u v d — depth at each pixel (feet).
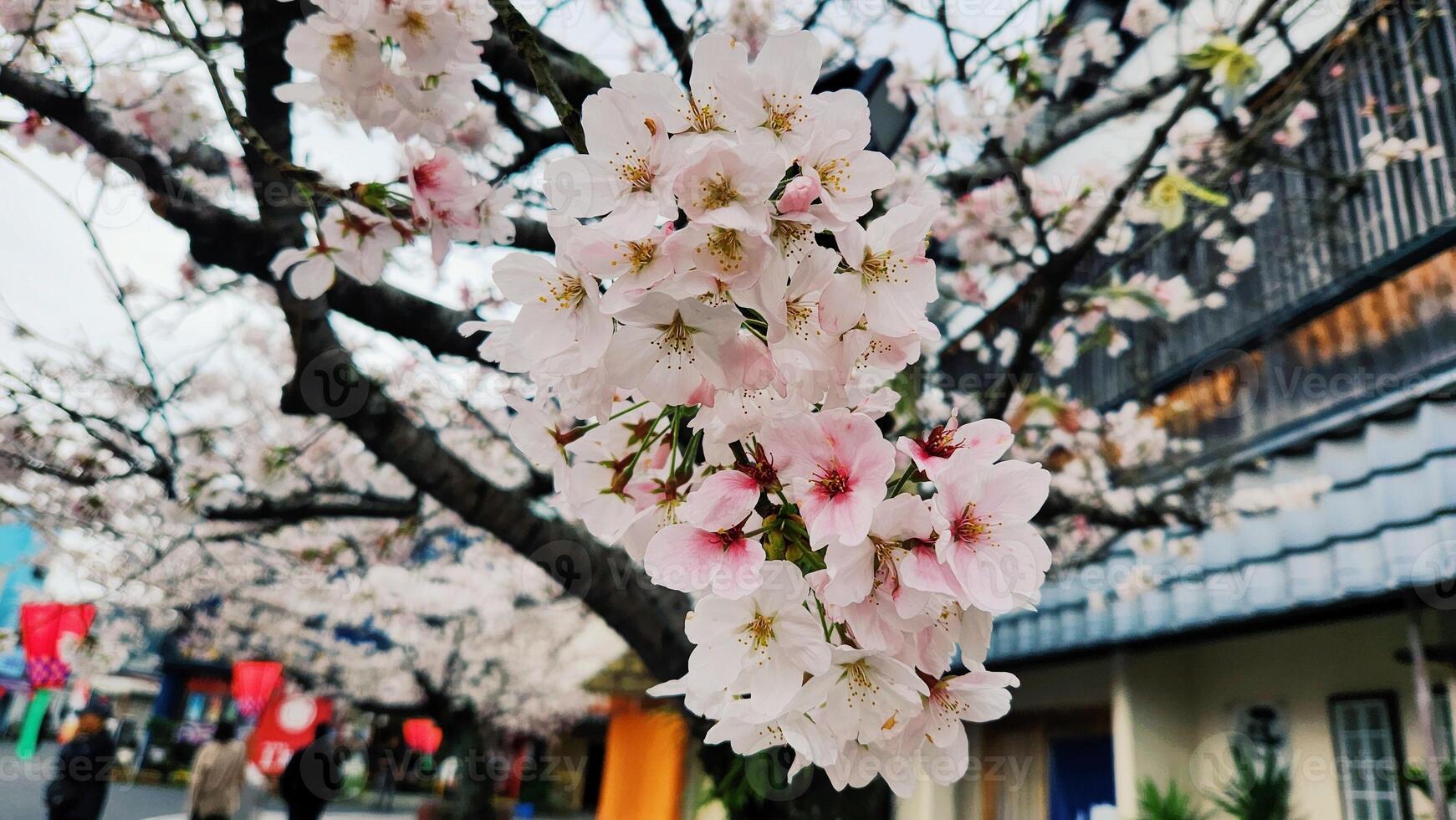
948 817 16.66
